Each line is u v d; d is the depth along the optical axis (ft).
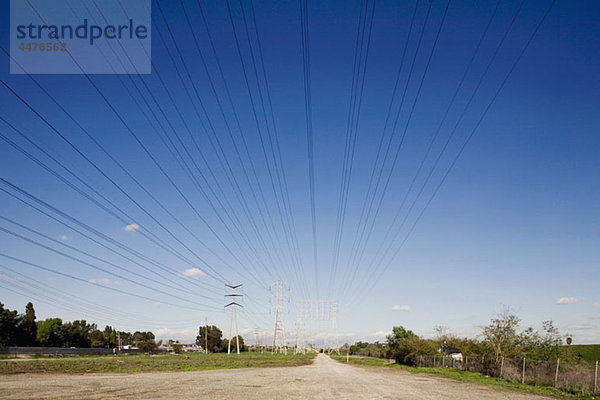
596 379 112.16
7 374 133.69
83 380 117.29
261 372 181.78
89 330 577.84
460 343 303.07
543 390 120.67
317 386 114.21
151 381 119.34
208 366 221.87
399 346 342.03
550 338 165.27
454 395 97.96
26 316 380.99
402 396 93.04
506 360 168.76
